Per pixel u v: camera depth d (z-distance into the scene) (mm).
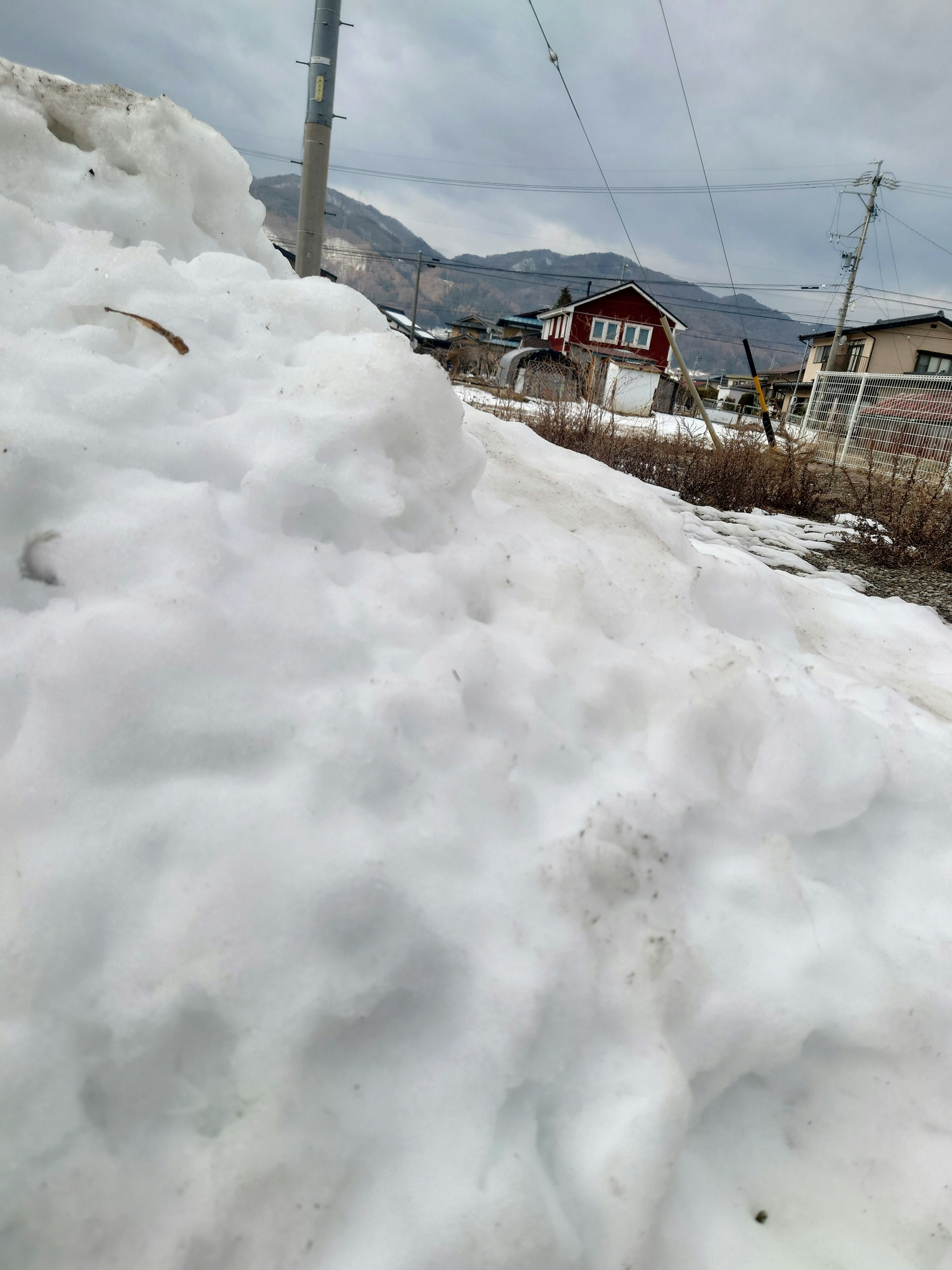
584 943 1252
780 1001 1375
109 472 1481
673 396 23828
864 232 36875
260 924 1051
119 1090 994
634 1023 1245
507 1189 1027
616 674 1774
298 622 1394
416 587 1666
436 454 2043
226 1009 1020
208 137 2664
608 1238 1096
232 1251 952
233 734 1202
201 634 1271
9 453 1377
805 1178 1344
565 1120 1163
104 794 1122
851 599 4125
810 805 1690
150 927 1041
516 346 50594
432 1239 988
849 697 2277
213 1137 1000
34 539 1366
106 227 2420
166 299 1935
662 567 2490
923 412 12148
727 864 1547
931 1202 1328
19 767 1113
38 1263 915
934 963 1551
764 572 3441
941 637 3725
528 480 3000
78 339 1714
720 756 1705
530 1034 1129
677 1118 1186
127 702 1171
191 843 1096
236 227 2832
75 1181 932
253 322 2139
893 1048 1427
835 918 1548
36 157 2316
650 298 33375
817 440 10914
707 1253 1204
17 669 1207
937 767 1879
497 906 1214
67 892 1028
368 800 1226
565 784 1491
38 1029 965
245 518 1549
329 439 1772
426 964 1133
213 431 1681
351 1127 1036
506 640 1751
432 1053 1107
